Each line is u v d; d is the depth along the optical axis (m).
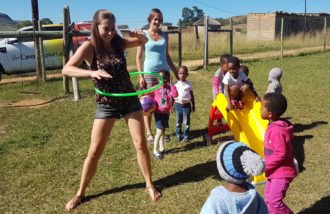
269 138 3.71
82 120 7.84
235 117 5.78
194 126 7.26
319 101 8.93
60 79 13.18
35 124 7.57
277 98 3.80
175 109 6.32
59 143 6.47
